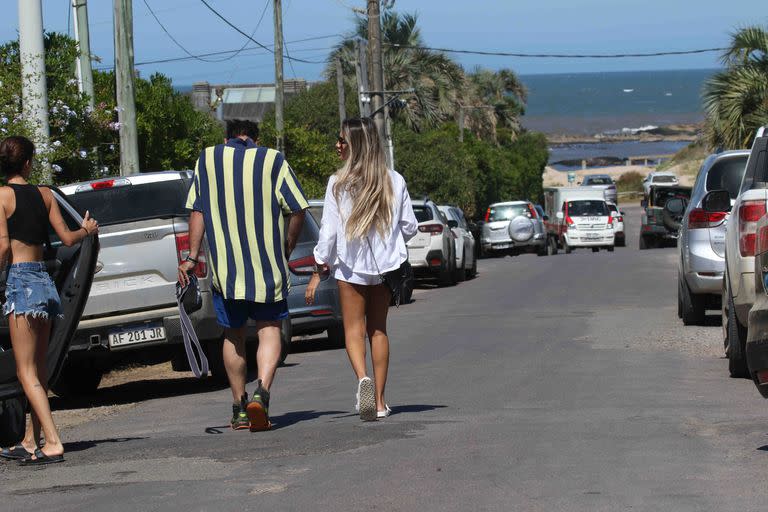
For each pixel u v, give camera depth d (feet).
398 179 54.70
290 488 40.73
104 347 72.79
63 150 104.83
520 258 265.13
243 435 53.72
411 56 357.61
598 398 61.62
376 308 55.67
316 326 96.58
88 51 143.13
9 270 48.91
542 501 37.52
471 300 143.74
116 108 118.32
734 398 60.44
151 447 51.67
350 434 51.55
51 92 118.01
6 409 55.93
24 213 48.70
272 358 54.75
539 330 101.71
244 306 54.95
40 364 50.08
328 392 70.74
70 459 50.06
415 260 169.37
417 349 92.27
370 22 221.87
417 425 53.62
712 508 36.04
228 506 38.42
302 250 96.53
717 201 82.69
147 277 73.20
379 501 38.19
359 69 261.85
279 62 210.79
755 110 202.39
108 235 72.90
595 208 317.01
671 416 54.29
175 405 70.79
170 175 79.97
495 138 460.96
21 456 49.26
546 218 341.21
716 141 210.59
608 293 141.90
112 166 131.54
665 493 38.17
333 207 54.19
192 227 55.11
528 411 57.67
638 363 76.95
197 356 77.71
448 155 320.09
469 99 427.74
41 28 100.73
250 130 56.13
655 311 115.03
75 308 55.11
